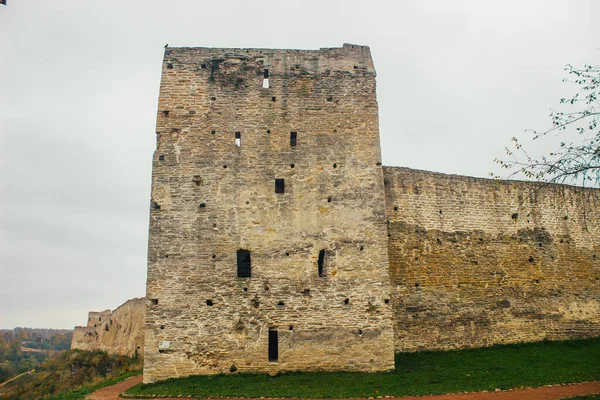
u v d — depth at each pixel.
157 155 20.42
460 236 24.83
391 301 21.78
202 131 20.77
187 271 19.38
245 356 18.81
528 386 16.62
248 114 21.11
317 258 19.88
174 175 20.25
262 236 19.91
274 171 20.61
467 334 23.62
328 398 15.66
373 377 18.22
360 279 19.83
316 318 19.34
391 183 24.25
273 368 18.77
